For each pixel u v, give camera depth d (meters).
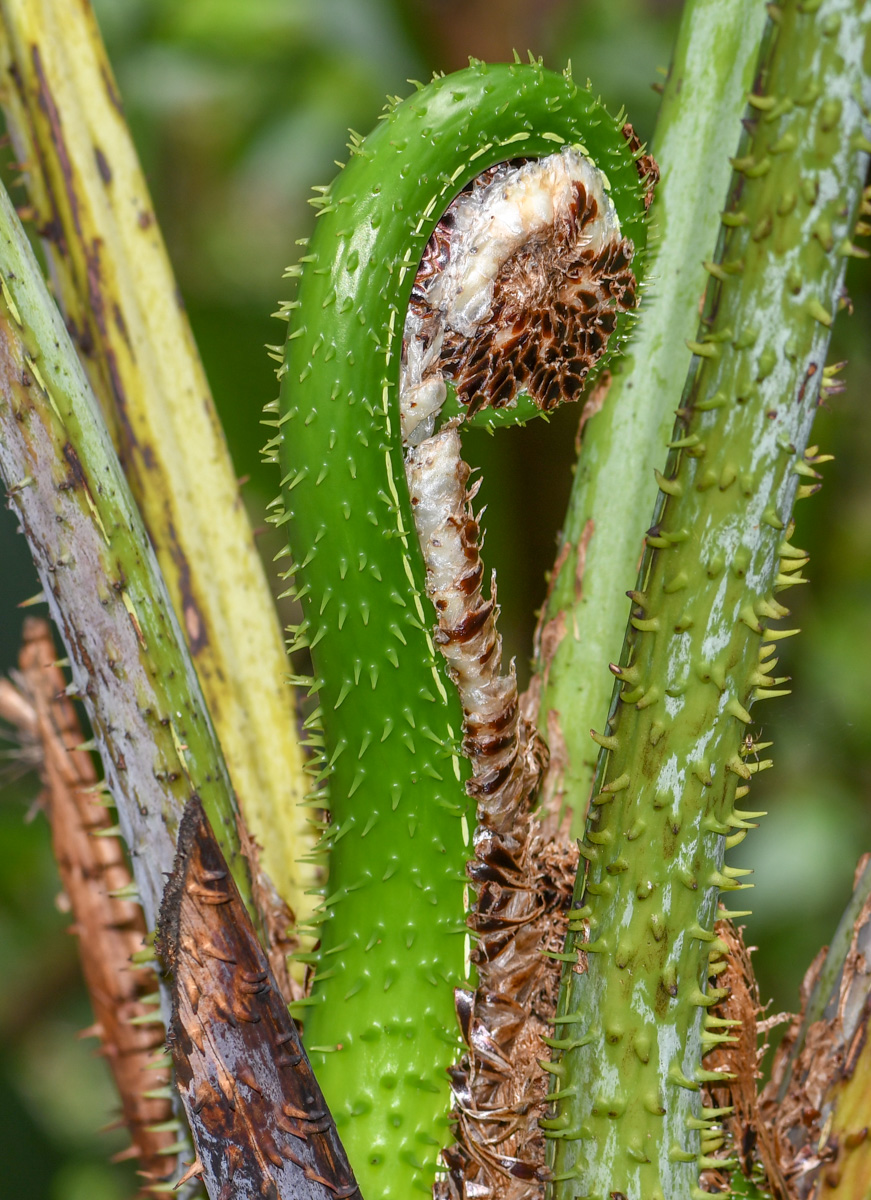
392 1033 0.80
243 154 1.55
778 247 0.76
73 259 0.88
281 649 0.90
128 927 0.90
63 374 0.79
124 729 0.80
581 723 0.89
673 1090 0.79
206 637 0.89
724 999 0.82
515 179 0.80
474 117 0.78
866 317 1.41
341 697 0.80
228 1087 0.76
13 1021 1.50
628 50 1.44
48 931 1.52
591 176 0.80
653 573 0.78
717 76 0.88
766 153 0.76
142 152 1.55
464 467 0.80
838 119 0.75
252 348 1.43
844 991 0.84
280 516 0.79
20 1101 1.52
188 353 0.89
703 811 0.78
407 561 0.79
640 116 1.44
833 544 1.57
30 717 0.91
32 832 1.52
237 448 1.38
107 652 0.79
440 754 0.80
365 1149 0.80
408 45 1.45
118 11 1.46
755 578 0.78
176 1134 0.89
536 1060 0.82
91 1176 1.58
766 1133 0.83
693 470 0.77
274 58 1.48
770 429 0.77
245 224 1.63
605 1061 0.79
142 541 0.80
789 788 1.55
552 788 0.89
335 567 0.79
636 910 0.78
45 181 0.88
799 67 0.75
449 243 0.80
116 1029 0.90
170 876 0.75
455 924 0.80
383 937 0.80
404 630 0.79
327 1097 0.80
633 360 0.89
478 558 0.80
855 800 1.54
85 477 0.79
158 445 0.89
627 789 0.79
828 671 1.55
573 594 0.90
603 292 0.81
